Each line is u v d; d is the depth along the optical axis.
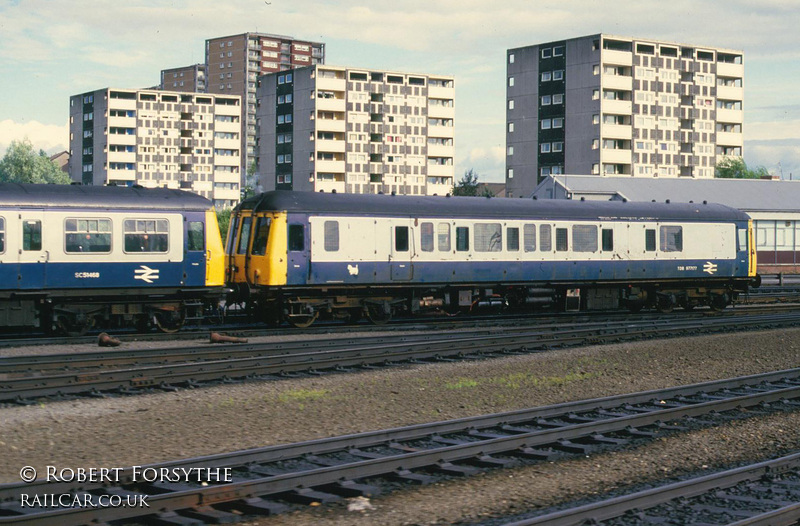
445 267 41.75
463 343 30.92
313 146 187.25
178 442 16.80
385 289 40.88
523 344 31.44
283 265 37.97
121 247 33.56
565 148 159.62
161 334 33.12
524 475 14.63
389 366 27.12
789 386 24.09
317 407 20.50
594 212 46.19
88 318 33.75
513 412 18.42
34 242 32.00
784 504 12.93
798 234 105.88
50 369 24.77
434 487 13.80
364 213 39.81
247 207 39.47
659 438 17.59
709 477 13.59
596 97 155.62
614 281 46.72
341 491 13.21
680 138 165.88
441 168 199.38
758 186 114.12
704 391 22.73
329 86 187.62
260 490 12.77
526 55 165.00
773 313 48.00
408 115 195.25
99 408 20.05
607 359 29.33
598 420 18.69
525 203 44.78
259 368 24.97
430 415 19.95
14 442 16.59
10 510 11.85
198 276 35.06
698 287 50.03
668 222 48.38
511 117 167.25
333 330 36.88
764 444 17.33
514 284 43.97
